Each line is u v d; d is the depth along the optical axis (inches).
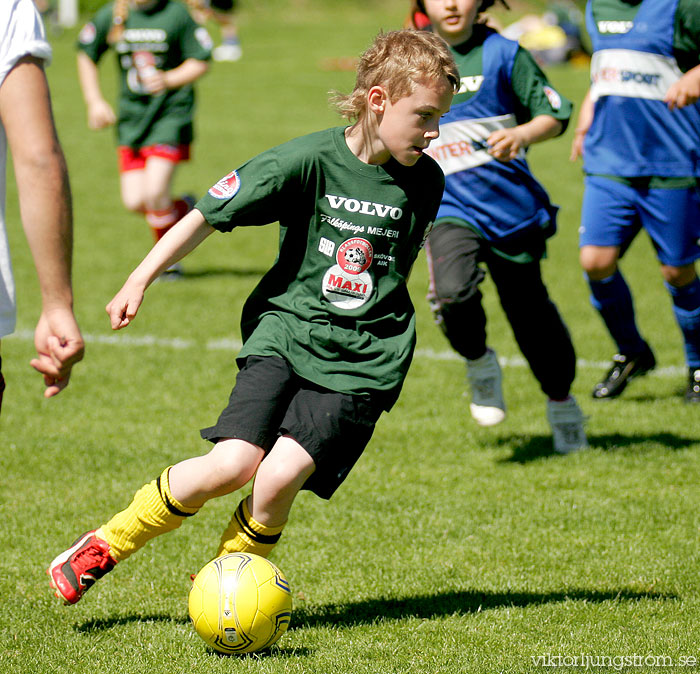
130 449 697.6
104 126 1205.1
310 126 2306.8
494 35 642.8
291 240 432.5
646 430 748.0
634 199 739.4
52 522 571.5
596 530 567.2
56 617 458.9
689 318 781.9
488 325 1051.3
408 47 406.6
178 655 417.7
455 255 636.1
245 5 5182.1
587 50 3385.8
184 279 1217.4
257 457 407.5
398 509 599.8
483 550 542.0
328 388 416.5
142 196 1205.1
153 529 422.9
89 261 1275.8
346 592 492.1
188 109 1196.5
